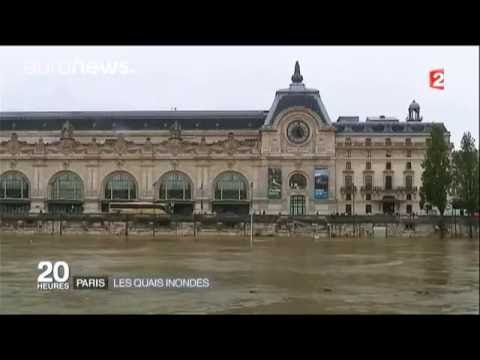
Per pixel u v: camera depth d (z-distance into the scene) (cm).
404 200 15538
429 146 12081
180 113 16550
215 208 15600
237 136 16125
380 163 15725
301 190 15538
